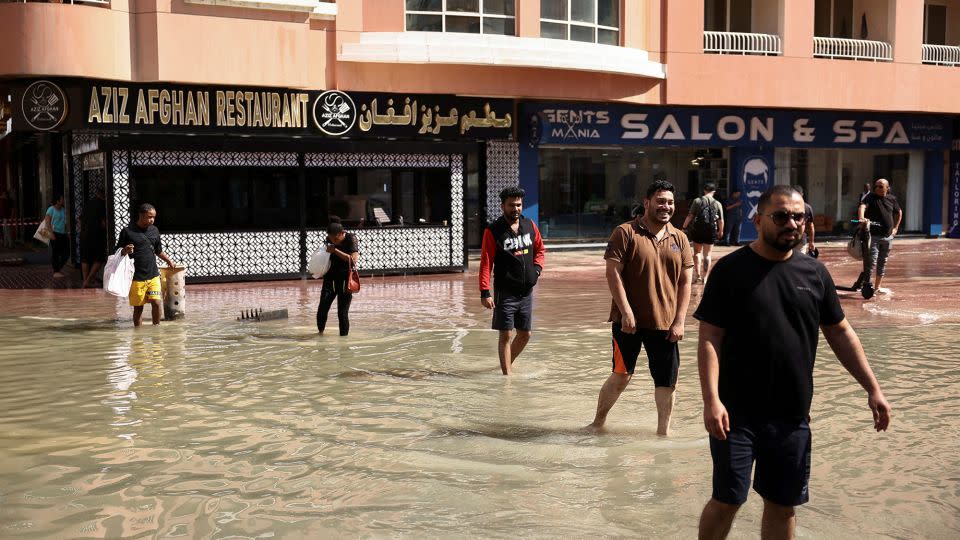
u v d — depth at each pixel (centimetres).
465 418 748
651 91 2469
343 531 504
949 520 514
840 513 525
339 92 2045
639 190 2720
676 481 584
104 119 1831
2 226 2836
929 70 2830
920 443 666
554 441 677
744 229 2803
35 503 549
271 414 766
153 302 1261
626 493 562
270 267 1914
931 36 3023
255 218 1897
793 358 423
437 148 2042
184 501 553
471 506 542
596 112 2541
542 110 2475
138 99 1858
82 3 1778
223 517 525
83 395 839
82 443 680
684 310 678
